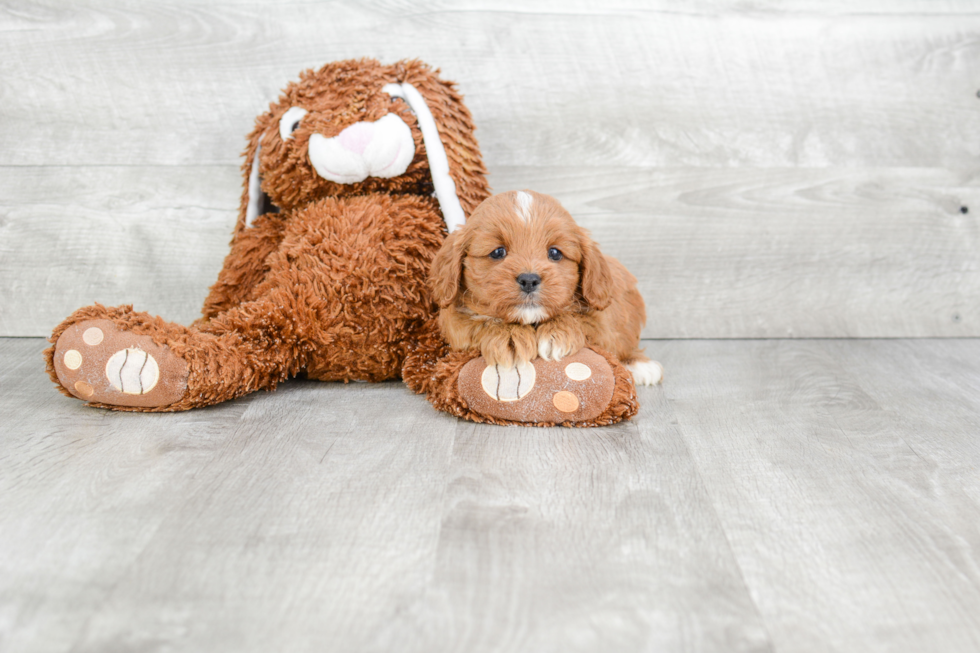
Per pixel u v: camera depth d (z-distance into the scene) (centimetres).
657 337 224
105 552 101
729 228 218
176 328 153
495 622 88
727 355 205
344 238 167
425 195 185
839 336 223
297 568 98
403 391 172
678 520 112
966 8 211
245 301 181
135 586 94
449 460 132
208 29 207
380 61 206
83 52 206
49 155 211
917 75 213
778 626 88
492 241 146
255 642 84
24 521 109
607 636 86
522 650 83
